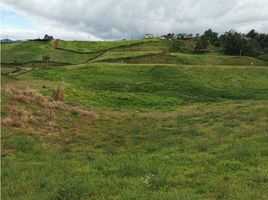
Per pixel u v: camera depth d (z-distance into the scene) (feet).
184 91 265.13
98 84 275.18
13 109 101.14
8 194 40.29
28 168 53.98
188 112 153.17
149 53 439.63
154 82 282.15
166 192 35.96
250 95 258.37
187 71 313.32
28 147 72.49
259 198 32.71
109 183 40.45
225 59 435.94
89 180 41.91
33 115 103.81
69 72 315.37
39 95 127.65
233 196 33.47
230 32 601.62
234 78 304.09
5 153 66.85
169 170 44.75
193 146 60.70
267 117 86.48
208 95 257.14
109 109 160.45
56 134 90.33
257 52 562.25
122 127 104.73
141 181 40.78
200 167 45.73
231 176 39.96
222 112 115.03
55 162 57.77
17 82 201.05
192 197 33.81
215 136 69.31
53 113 111.75
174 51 541.75
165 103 207.31
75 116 118.32
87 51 547.08
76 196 36.11
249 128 73.92
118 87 268.82
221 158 49.08
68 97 170.30
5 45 589.73
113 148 73.56
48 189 40.50
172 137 76.64
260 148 51.57
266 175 39.14
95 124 110.11
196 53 546.67
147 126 104.12
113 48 550.36
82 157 63.41
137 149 69.05
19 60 493.77
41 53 518.78
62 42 602.03
